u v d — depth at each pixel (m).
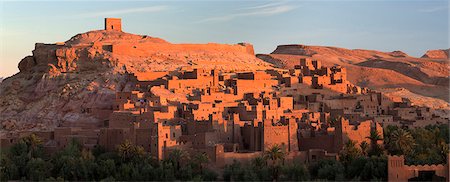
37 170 164.50
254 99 198.62
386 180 153.00
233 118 176.50
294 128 169.50
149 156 163.25
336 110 199.00
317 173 157.62
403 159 152.75
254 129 169.88
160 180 156.12
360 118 192.88
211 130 171.62
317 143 169.38
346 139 166.62
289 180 153.62
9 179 166.25
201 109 184.75
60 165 165.88
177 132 170.00
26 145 178.75
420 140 175.00
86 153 167.00
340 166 155.62
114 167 162.25
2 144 187.00
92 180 161.75
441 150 167.62
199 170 157.88
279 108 194.75
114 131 175.12
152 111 183.62
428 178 154.00
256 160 158.12
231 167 156.12
